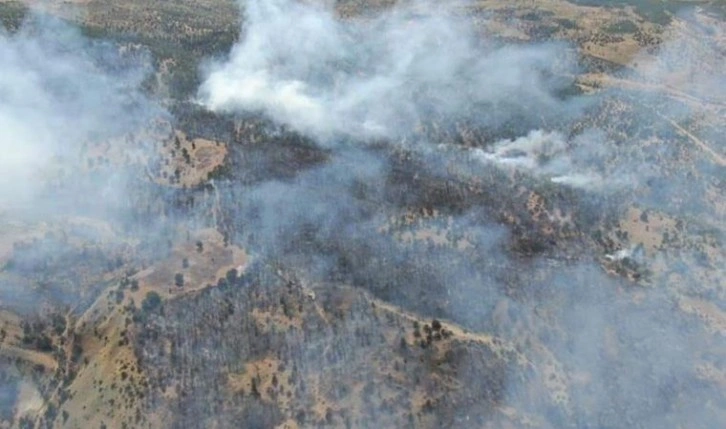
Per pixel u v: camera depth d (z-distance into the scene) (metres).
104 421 151.25
